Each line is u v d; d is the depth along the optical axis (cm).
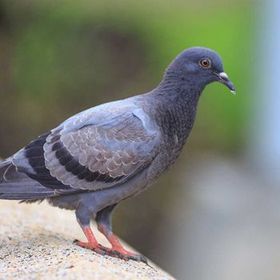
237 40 2317
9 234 923
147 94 927
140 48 1748
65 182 888
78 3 1758
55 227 986
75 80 1689
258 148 2328
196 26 2198
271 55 2402
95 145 886
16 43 1728
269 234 1797
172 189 1670
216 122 1978
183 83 916
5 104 1681
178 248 1675
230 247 1750
